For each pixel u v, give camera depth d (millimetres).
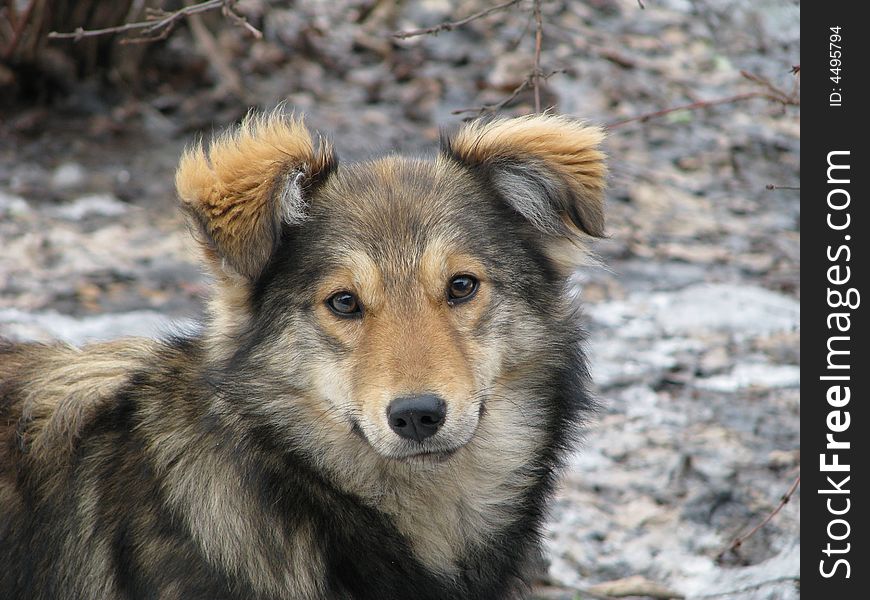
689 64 22766
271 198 7375
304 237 7660
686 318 15125
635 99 21234
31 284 14539
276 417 7652
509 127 8281
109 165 17750
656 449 12336
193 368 7996
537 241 8117
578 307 8305
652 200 18516
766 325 14992
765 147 20516
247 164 7527
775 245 17438
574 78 21375
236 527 7590
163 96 19484
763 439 12570
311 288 7512
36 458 8109
